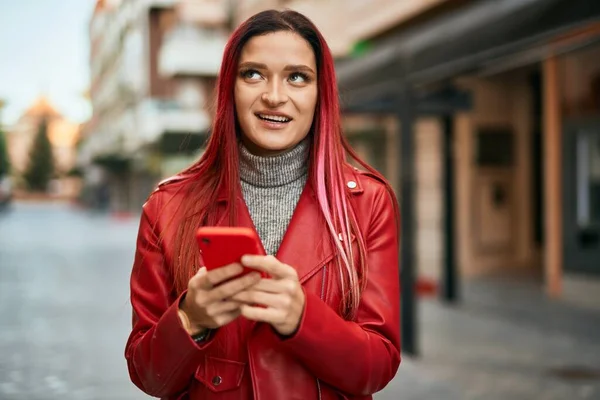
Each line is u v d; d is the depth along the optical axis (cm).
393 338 148
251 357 141
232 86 150
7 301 949
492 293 1017
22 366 587
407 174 636
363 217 154
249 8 2480
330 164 151
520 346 673
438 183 1152
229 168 150
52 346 666
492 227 1208
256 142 148
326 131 151
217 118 152
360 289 148
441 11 962
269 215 153
